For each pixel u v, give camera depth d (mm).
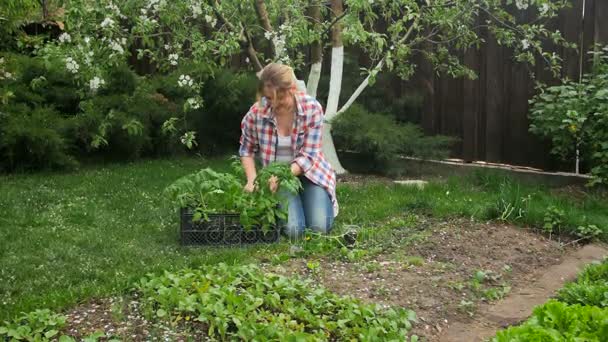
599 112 6438
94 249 5125
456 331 3896
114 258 4898
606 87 6707
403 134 7848
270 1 7199
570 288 4242
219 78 8867
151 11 6727
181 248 5188
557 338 2889
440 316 4035
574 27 7496
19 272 4566
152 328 3621
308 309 3867
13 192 6777
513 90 7977
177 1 6523
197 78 8711
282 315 3709
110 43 6469
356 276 4516
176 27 6984
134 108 8602
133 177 7664
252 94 9070
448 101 8516
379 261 4879
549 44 7699
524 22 7883
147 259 4910
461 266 4836
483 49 8156
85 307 3920
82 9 6230
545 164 7816
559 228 5785
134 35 6898
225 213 5266
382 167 8078
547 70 7750
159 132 8969
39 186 7117
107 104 8562
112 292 4086
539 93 7785
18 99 8367
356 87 8844
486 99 8195
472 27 8164
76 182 7367
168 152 9219
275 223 5320
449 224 5895
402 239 5414
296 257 4941
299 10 7156
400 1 7305
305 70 9086
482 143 8297
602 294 4105
